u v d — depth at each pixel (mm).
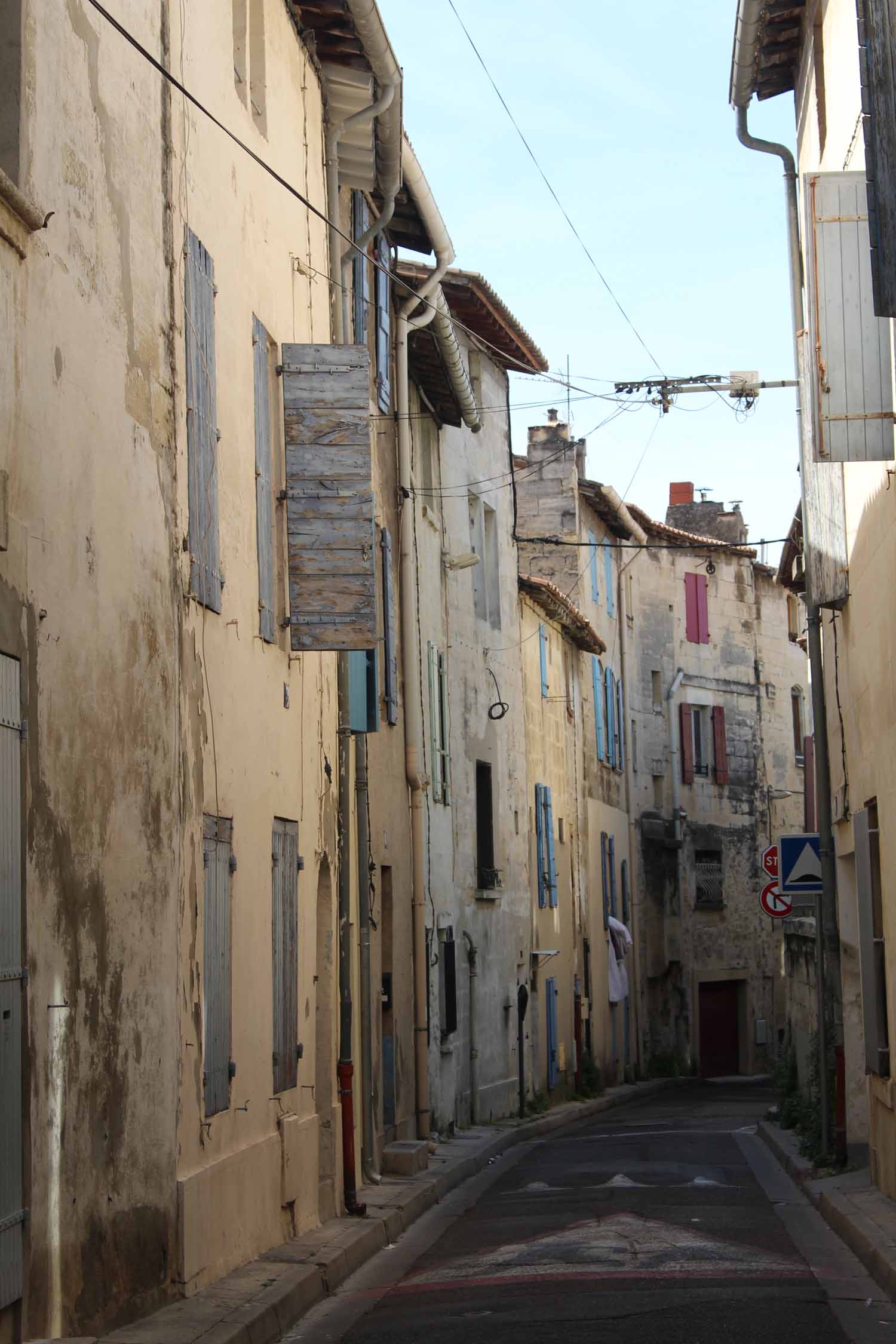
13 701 6754
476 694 24406
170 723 9047
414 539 20375
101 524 8008
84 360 7848
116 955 7992
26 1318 6699
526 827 27562
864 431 11320
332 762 13695
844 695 15367
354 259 16250
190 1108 9164
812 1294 9148
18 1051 6660
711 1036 42281
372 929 16734
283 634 12039
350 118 14320
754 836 44375
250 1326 8227
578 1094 30609
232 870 10312
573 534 34500
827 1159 15180
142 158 8984
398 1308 9500
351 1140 13258
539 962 27703
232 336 10953
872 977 13094
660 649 41469
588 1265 10367
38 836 7012
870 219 9516
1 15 7105
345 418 12180
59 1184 7129
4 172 6676
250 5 12227
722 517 45062
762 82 16531
